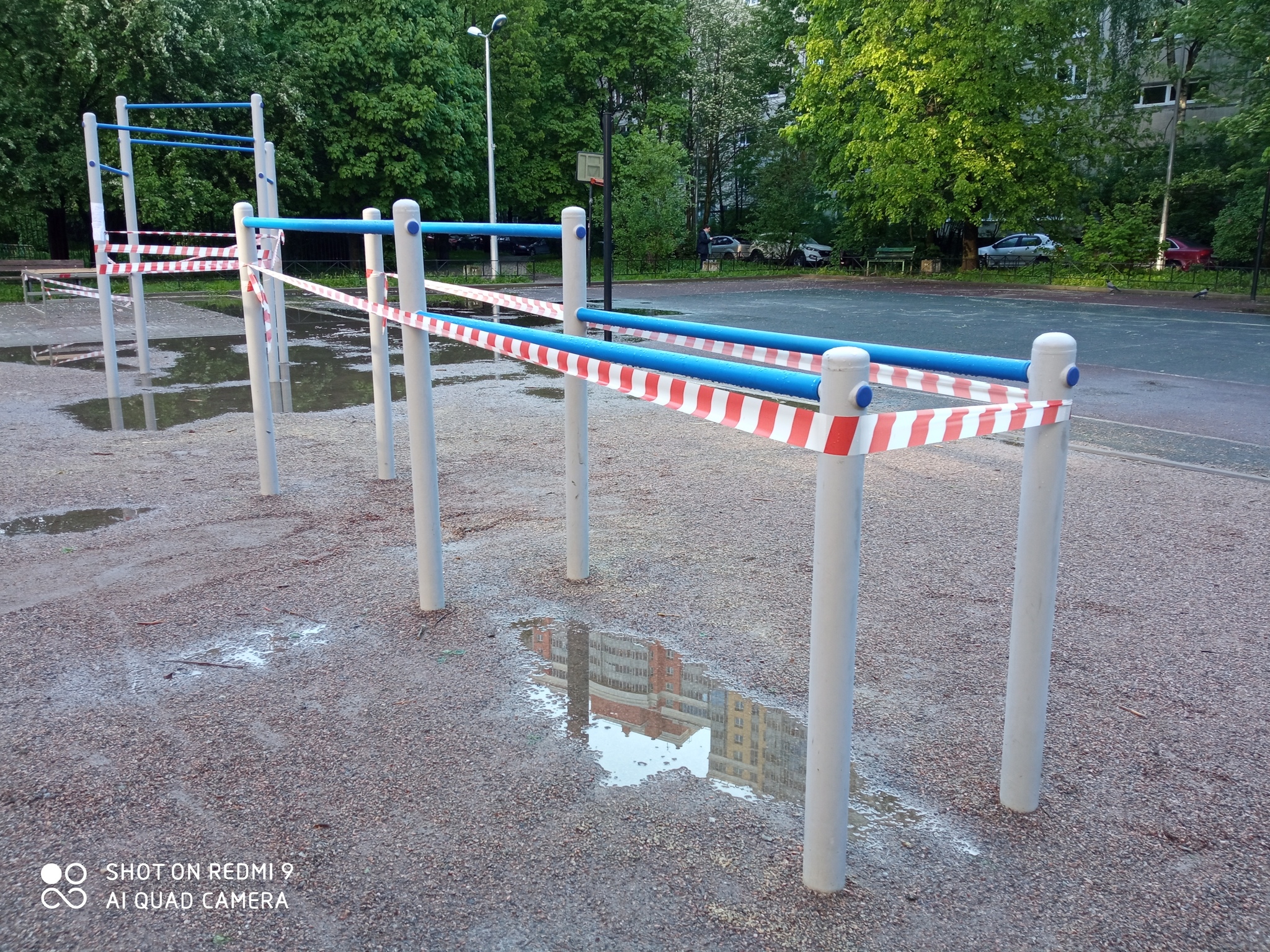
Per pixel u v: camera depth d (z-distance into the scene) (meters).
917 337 15.84
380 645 3.89
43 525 5.41
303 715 3.30
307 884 2.42
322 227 4.95
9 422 8.23
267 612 4.23
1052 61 30.47
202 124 27.12
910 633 4.03
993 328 17.27
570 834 2.62
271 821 2.68
